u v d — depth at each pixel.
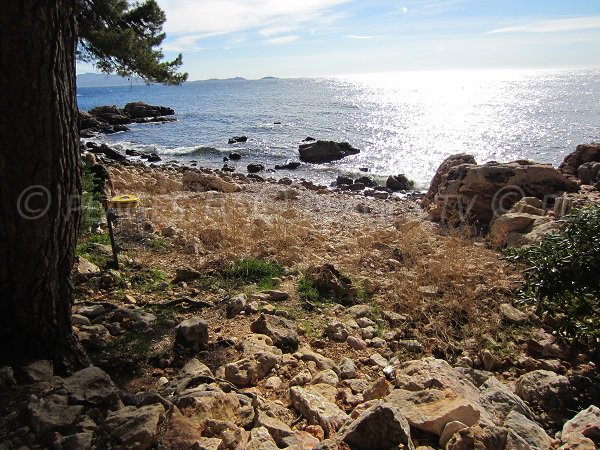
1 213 3.08
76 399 2.98
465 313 5.39
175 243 7.57
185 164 23.97
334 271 6.18
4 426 2.73
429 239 8.35
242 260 6.68
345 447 2.73
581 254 4.16
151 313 4.96
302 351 4.37
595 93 80.25
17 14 2.85
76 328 4.33
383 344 4.75
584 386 4.04
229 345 4.40
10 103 2.96
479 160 24.25
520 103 62.56
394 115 50.22
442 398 3.13
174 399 3.18
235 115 51.72
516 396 3.54
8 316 3.31
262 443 2.75
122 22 16.33
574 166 12.52
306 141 30.62
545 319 5.16
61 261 3.46
